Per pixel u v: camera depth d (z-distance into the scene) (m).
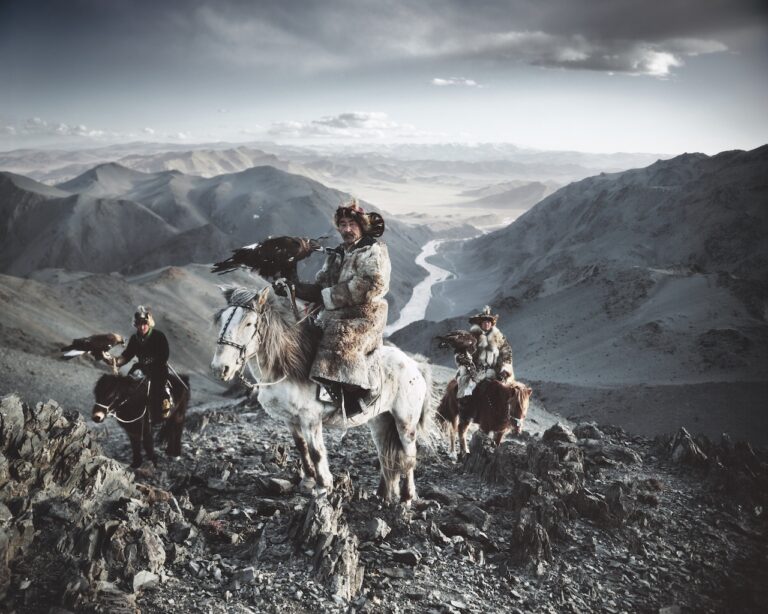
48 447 7.15
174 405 10.28
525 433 12.90
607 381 105.06
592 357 123.69
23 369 50.66
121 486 7.38
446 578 6.45
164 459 10.45
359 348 6.87
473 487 9.41
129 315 138.75
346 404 7.02
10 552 5.64
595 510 8.35
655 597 6.77
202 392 56.56
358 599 5.84
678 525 8.59
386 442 7.87
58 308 122.12
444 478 9.82
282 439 11.75
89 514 6.50
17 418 7.17
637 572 7.21
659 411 83.44
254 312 6.49
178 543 6.44
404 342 169.75
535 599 6.38
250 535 6.85
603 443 11.93
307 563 6.21
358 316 6.89
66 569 5.66
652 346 121.50
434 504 8.21
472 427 13.83
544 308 167.12
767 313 134.62
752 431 75.81
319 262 153.12
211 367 6.39
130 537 6.14
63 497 6.85
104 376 9.70
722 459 11.33
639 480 10.09
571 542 7.65
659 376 106.38
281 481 8.34
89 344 9.41
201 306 163.62
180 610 5.44
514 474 9.43
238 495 8.26
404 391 7.60
